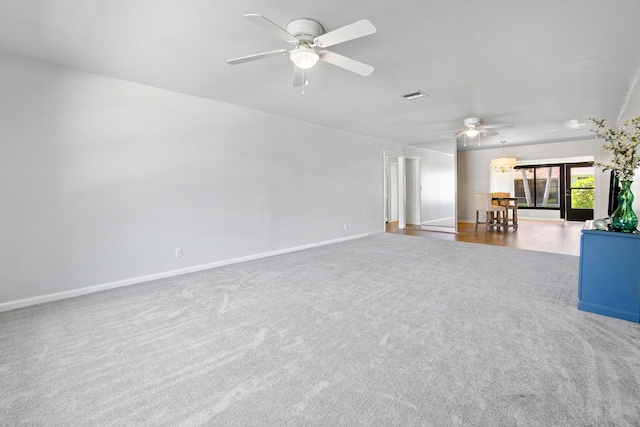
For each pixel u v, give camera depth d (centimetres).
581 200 941
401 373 173
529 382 163
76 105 313
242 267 418
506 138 751
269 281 351
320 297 296
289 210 525
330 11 214
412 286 325
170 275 380
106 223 333
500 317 245
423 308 265
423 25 234
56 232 303
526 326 228
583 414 139
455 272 377
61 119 304
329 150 601
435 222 786
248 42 260
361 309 265
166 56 285
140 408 148
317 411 144
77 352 200
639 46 269
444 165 761
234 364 185
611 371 171
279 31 213
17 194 282
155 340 215
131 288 333
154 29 237
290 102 434
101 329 233
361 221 682
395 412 143
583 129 629
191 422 139
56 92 301
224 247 435
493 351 194
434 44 265
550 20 227
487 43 263
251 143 467
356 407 147
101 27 234
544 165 995
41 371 179
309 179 561
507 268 394
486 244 570
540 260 436
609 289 245
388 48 272
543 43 263
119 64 301
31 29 236
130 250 349
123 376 174
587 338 210
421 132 656
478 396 153
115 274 338
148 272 363
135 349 203
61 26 232
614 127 571
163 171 374
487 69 319
